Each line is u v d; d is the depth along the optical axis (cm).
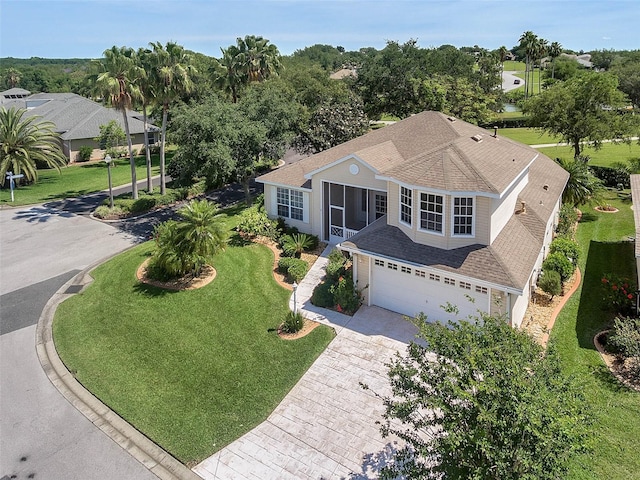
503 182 1734
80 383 1539
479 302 1638
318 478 1151
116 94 3341
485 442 723
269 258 2422
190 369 1577
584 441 740
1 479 1188
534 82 12812
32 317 1994
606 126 3166
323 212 2528
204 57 6538
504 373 806
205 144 2862
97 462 1229
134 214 3469
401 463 1159
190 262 2152
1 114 4316
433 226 1770
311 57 14238
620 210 3123
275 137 3275
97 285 2241
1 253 2731
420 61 6269
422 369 936
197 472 1183
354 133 3766
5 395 1499
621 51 12506
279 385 1484
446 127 2547
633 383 1366
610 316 1748
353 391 1450
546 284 1878
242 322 1847
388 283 1875
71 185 4428
